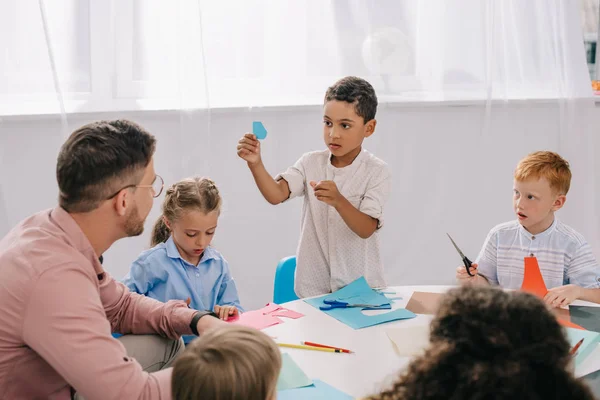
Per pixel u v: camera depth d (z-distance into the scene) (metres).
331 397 1.08
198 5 2.43
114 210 1.14
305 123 2.65
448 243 2.87
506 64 2.80
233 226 2.66
